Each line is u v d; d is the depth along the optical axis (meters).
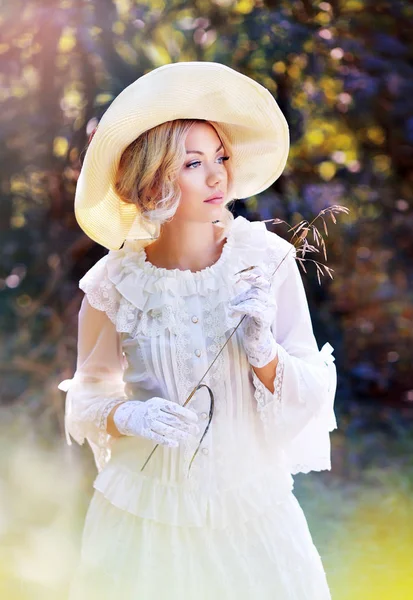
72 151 7.79
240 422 3.42
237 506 3.37
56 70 7.61
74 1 7.32
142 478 3.43
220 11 7.65
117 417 3.41
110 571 3.39
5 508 6.55
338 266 8.39
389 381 8.56
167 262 3.55
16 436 7.79
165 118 3.38
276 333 3.59
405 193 8.28
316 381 3.41
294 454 3.53
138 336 3.46
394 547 5.90
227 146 3.55
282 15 7.61
